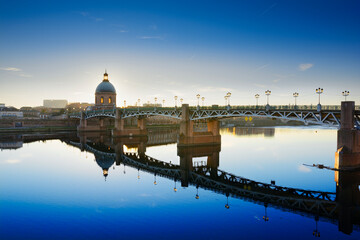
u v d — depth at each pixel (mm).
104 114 152375
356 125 55250
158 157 79812
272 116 70812
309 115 64062
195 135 96625
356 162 53219
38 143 113750
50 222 31219
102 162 71250
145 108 120875
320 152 81375
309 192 42156
